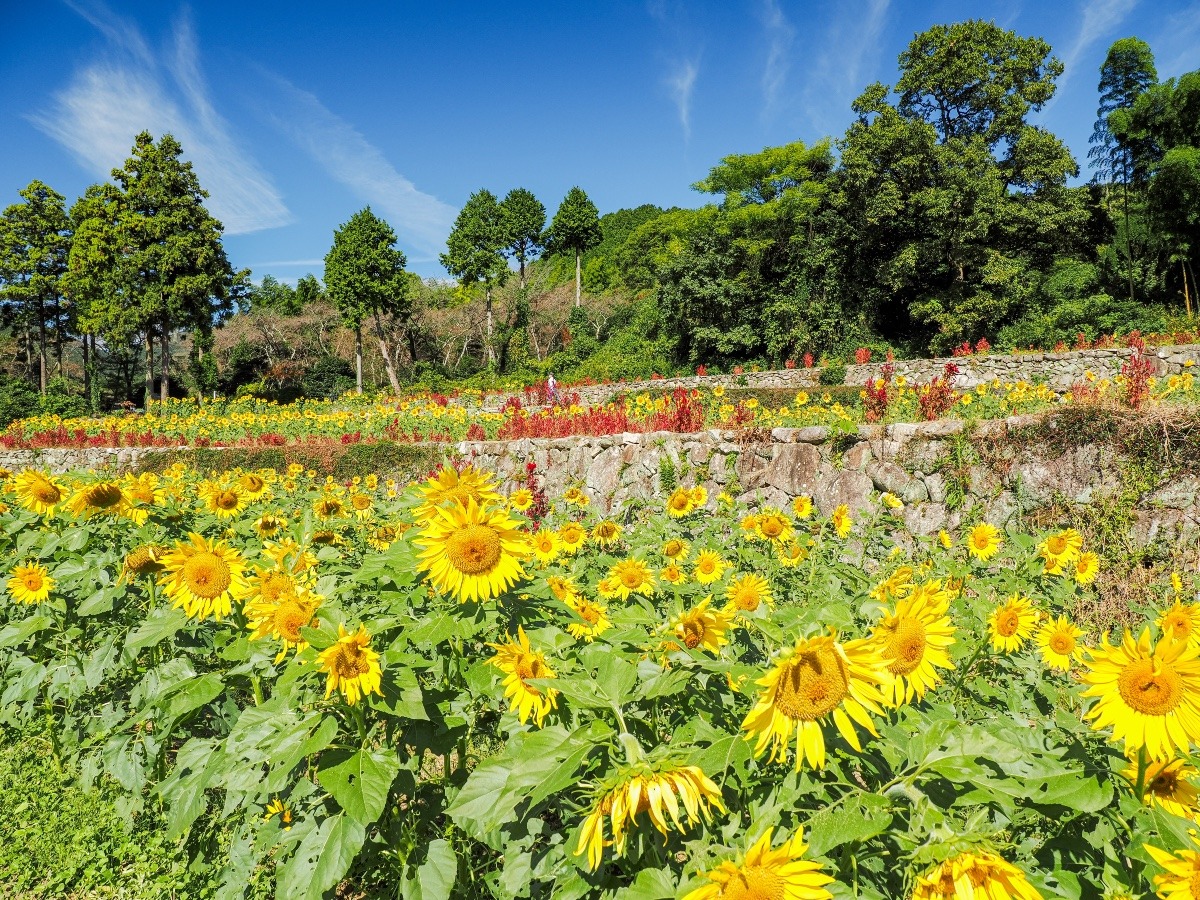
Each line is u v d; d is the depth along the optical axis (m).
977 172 26.62
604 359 35.97
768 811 1.27
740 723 1.56
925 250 26.55
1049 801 1.28
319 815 1.81
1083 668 2.56
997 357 18.30
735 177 32.16
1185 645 1.22
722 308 31.20
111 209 36.94
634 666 1.53
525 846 1.70
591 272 57.91
